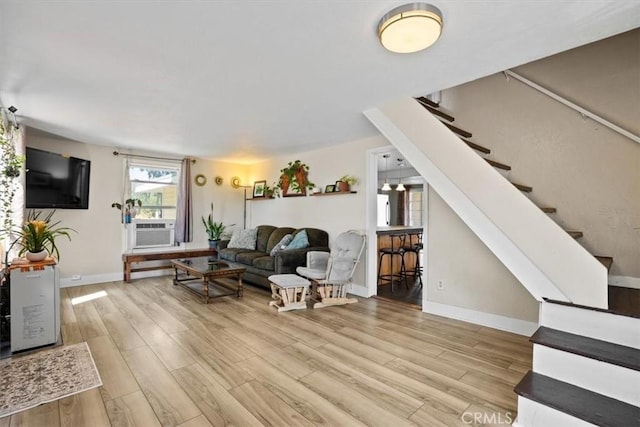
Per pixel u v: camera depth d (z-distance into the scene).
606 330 1.75
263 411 1.82
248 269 4.96
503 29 1.79
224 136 4.38
